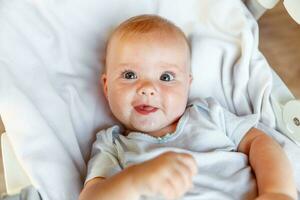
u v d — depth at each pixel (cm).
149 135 99
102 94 110
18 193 87
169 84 98
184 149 95
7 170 93
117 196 77
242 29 112
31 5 103
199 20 117
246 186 91
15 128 92
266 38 162
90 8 109
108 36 112
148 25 99
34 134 93
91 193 82
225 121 101
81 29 109
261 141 96
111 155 96
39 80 100
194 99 110
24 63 100
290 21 165
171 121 99
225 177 92
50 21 106
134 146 97
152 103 96
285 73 155
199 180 91
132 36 98
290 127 102
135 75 98
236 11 114
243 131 100
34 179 89
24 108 94
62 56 107
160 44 97
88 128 107
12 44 99
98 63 111
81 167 99
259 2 119
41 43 104
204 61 114
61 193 90
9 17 100
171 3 116
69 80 107
